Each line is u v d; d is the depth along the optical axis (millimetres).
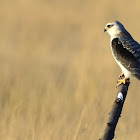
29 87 19016
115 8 45188
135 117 15812
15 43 35062
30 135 12266
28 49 31484
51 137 12453
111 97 15898
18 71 24219
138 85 18484
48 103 15438
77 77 20422
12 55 30266
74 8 50062
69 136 12164
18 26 41406
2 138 12188
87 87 17641
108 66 21359
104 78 18984
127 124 14633
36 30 39250
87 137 12383
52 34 38656
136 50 11797
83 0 53500
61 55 30781
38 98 16078
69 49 33000
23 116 13711
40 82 20531
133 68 11469
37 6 50312
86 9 48688
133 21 36562
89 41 29828
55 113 15344
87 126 12742
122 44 11977
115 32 12422
